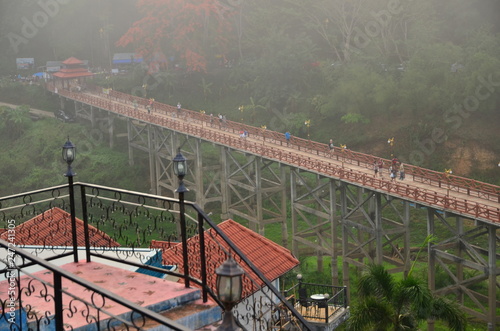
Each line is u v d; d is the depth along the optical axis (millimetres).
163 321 6426
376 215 41875
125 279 10859
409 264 42094
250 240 26859
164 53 95375
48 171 75938
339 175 43844
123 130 83062
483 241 54938
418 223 59188
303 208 48344
